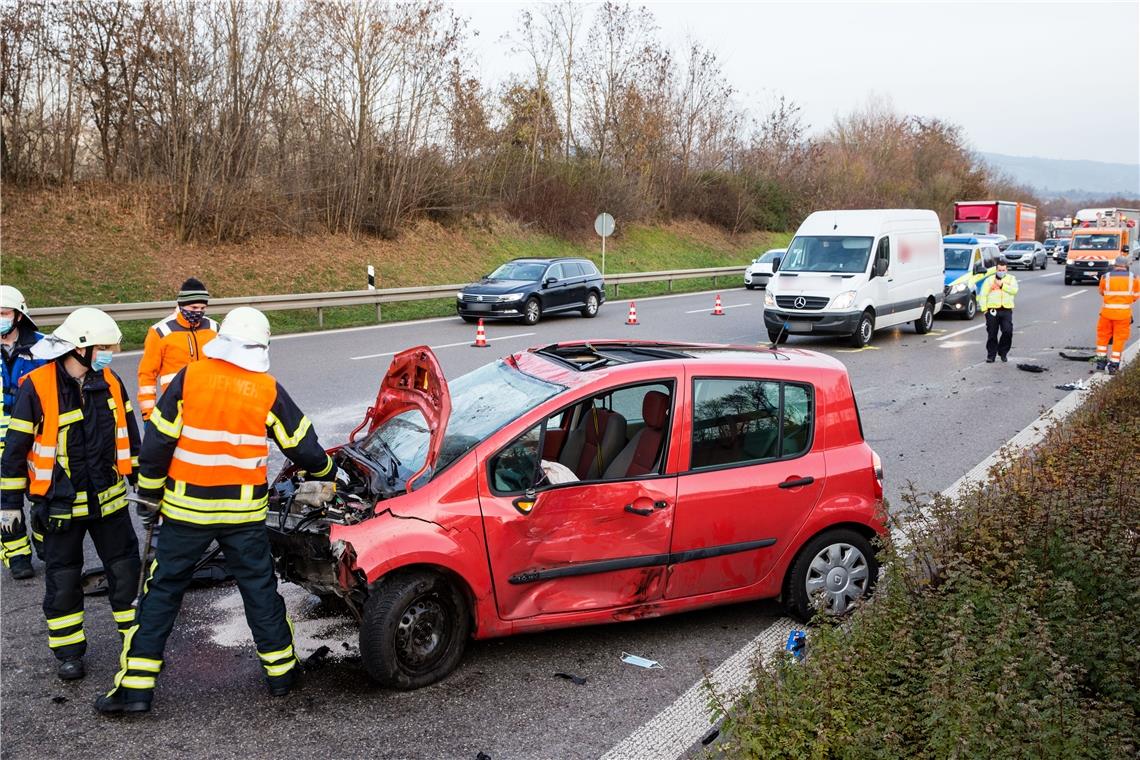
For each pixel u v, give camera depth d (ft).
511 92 102.99
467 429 15.06
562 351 18.29
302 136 76.64
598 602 15.02
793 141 150.61
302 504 15.15
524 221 102.73
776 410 16.33
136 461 14.75
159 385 19.92
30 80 63.98
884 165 200.03
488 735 12.66
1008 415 35.35
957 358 50.19
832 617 13.85
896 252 56.75
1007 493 17.61
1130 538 15.06
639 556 15.06
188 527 12.82
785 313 53.52
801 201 151.84
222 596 17.40
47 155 64.90
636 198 117.08
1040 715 9.96
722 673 14.66
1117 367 44.78
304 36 72.38
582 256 104.12
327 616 16.51
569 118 114.11
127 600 14.70
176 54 65.36
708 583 15.75
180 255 64.69
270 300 56.49
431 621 14.02
